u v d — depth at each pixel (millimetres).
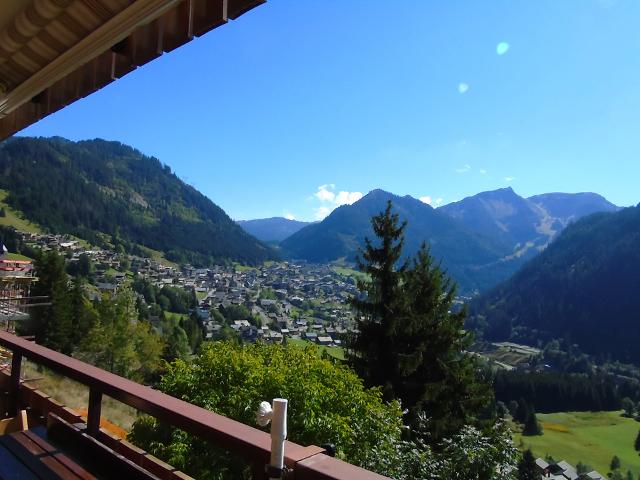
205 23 1258
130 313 30953
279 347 8961
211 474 5949
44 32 1559
